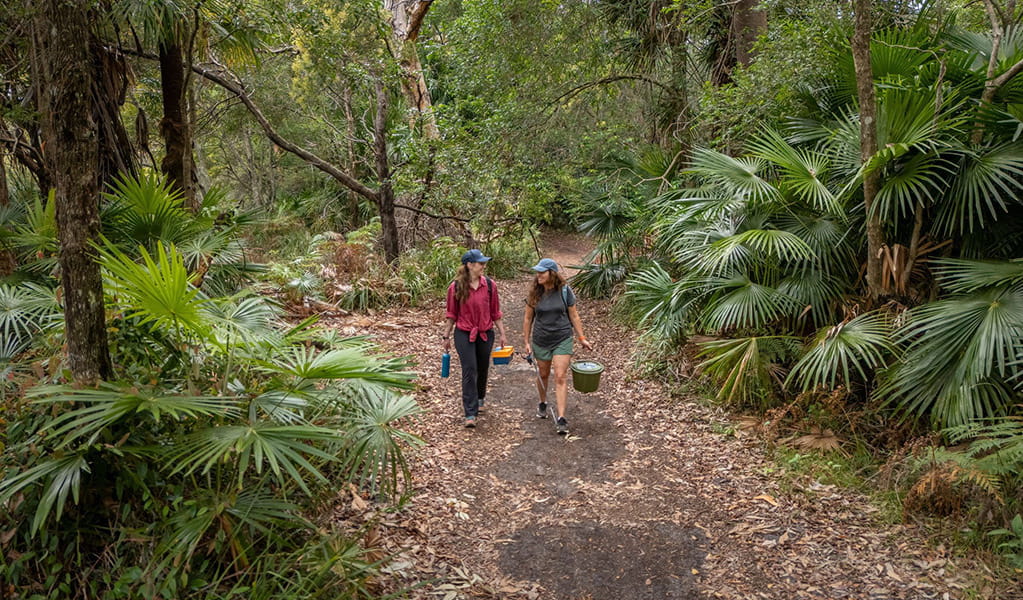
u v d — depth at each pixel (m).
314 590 2.87
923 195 4.78
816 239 5.32
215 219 6.72
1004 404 3.91
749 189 5.35
